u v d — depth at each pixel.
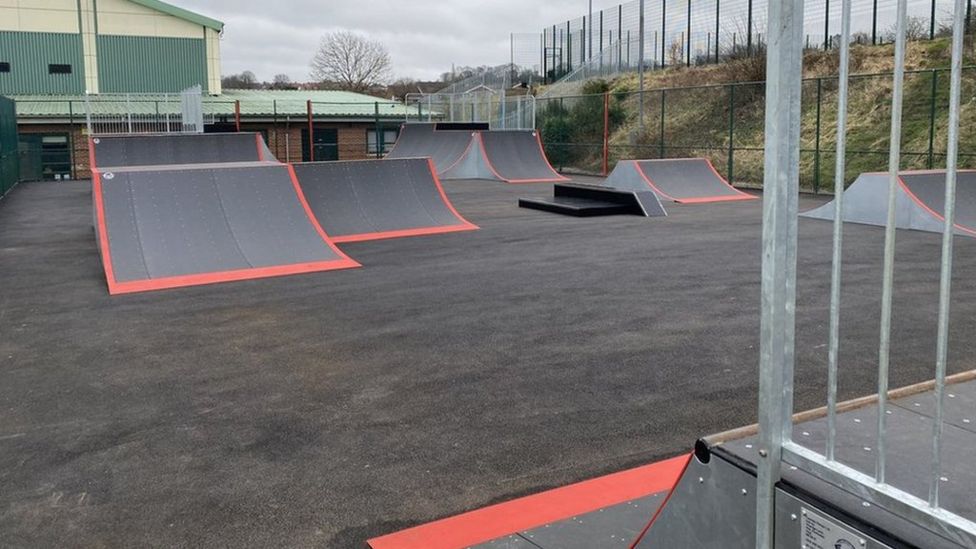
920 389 3.01
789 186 2.21
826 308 7.88
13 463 4.54
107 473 4.39
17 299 8.88
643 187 19.92
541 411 5.21
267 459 4.54
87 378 6.07
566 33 44.81
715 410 5.19
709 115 28.31
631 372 5.99
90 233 14.07
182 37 38.53
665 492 4.01
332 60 77.56
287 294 8.98
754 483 2.40
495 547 3.51
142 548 3.59
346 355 6.57
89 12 36.69
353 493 4.09
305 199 12.70
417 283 9.48
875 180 13.90
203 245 10.64
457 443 4.71
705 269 10.10
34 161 29.31
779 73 2.16
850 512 2.12
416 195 14.93
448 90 45.16
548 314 7.84
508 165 27.23
